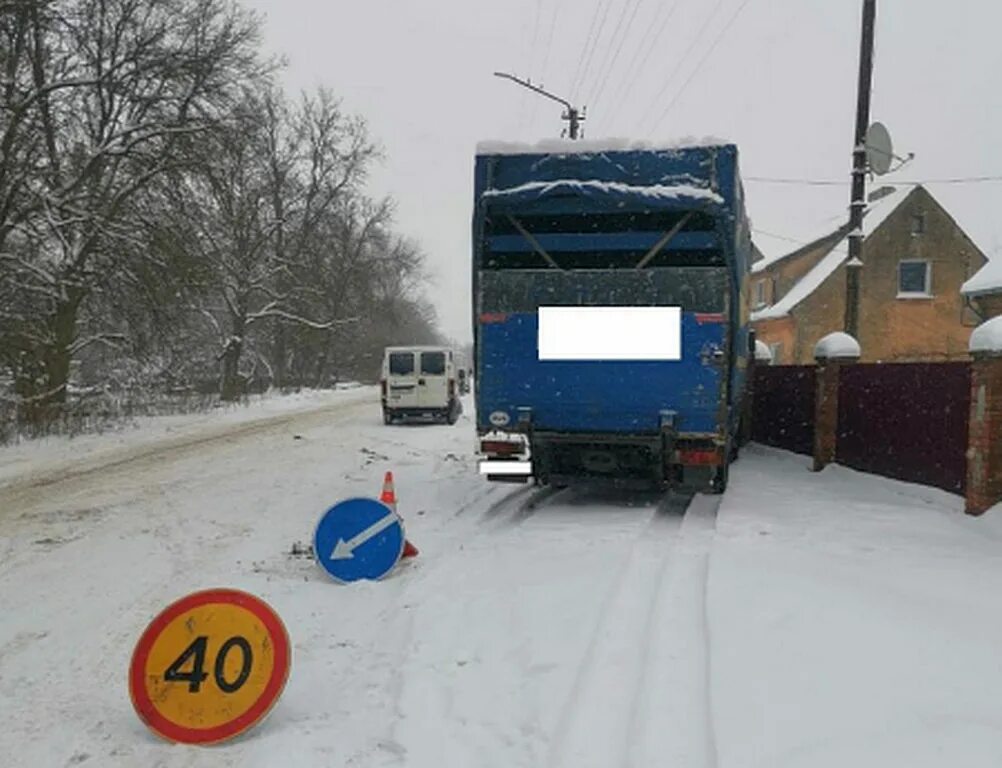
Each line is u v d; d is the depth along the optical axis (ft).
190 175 73.10
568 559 24.34
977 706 13.41
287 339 166.40
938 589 20.24
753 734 12.91
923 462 34.04
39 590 23.31
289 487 41.42
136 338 80.07
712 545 25.36
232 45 76.13
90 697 16.28
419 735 14.08
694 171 30.40
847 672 14.89
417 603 21.25
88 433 70.59
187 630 14.79
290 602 22.06
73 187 69.00
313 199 154.40
